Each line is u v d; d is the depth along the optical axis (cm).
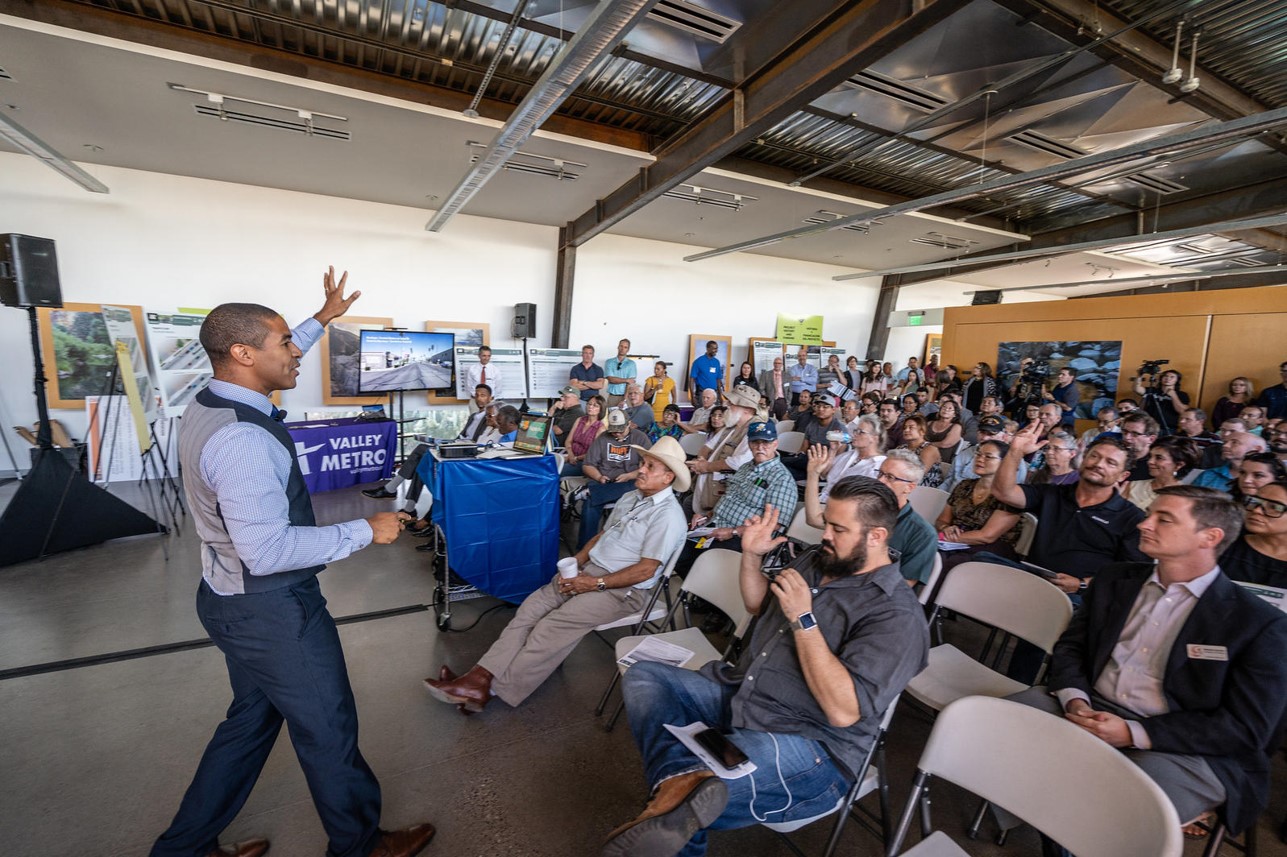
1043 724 122
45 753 197
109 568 356
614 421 450
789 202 676
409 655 271
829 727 141
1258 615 144
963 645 299
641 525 248
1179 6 345
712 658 198
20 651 260
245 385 135
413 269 731
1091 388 739
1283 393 567
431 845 165
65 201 567
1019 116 470
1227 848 180
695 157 486
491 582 303
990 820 187
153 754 199
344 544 137
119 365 461
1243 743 138
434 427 739
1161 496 158
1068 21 341
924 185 684
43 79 394
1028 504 263
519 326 768
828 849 146
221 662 257
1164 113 446
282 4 354
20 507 359
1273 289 611
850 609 146
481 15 360
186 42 375
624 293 881
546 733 218
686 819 115
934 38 360
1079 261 934
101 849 161
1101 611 173
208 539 129
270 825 171
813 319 1040
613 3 246
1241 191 651
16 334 554
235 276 643
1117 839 106
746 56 380
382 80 438
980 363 805
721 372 888
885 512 147
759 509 314
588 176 593
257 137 495
